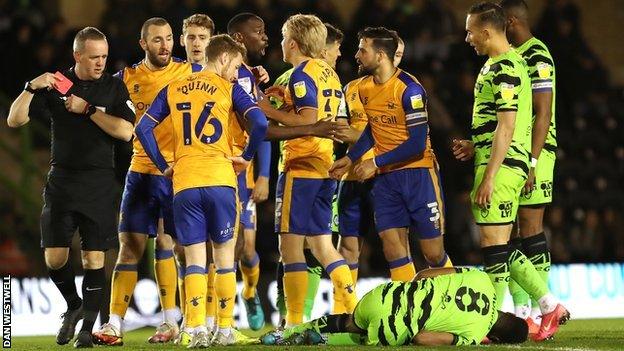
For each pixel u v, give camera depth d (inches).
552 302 1079.6
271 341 1050.1
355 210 1259.8
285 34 1171.9
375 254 1989.4
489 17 1093.1
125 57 2171.5
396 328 992.2
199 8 2240.4
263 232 1967.3
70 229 1103.0
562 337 1141.1
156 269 1244.5
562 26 2454.5
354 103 1257.4
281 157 1194.6
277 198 1187.3
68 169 1094.4
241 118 1049.5
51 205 1098.7
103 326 1182.9
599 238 2160.4
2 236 1962.4
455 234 2049.7
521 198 1198.3
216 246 1031.0
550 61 1184.2
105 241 1102.4
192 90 1019.3
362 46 1149.7
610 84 2573.8
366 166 1142.3
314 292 1285.7
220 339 1032.2
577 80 2420.0
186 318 1023.6
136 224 1199.6
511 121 1074.7
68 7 2433.6
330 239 1178.0
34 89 1069.8
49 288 1641.2
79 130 1091.3
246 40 1240.2
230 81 1027.9
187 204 1005.8
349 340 1030.4
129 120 1111.6
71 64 2162.9
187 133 1013.2
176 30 2210.9
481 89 1109.1
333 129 1119.0
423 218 1163.9
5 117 2235.5
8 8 2309.3
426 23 2365.9
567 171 2267.5
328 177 1175.0
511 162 1095.6
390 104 1146.7
